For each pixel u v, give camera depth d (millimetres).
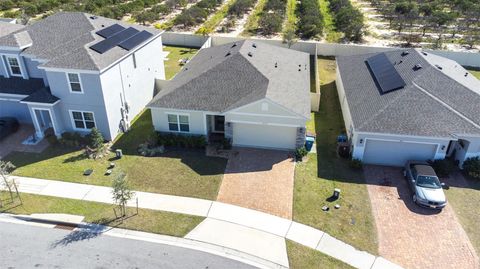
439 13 48156
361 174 22266
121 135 26234
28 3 60406
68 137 24844
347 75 29984
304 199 20109
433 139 21516
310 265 16172
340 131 26750
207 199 19953
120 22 30672
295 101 24016
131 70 27250
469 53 37719
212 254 16609
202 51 33469
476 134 21078
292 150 24438
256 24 51719
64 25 27781
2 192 20312
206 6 58094
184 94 24531
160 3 64625
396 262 16453
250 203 19734
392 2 60969
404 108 22500
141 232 17750
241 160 23328
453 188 21172
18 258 16328
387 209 19547
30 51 25125
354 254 16797
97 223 18219
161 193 20359
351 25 45562
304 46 40531
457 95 23391
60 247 16891
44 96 24297
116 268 15867
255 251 16812
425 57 27719
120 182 18109
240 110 22984
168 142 24594
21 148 24484
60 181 21266
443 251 17047
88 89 23641
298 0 67938
